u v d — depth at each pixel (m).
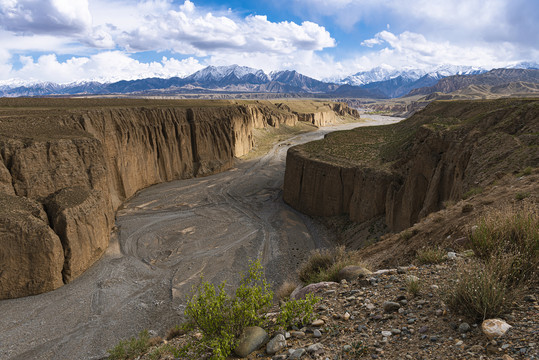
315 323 6.73
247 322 6.89
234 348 6.38
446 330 5.33
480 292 5.36
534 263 6.13
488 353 4.43
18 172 42.84
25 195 42.62
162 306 33.53
